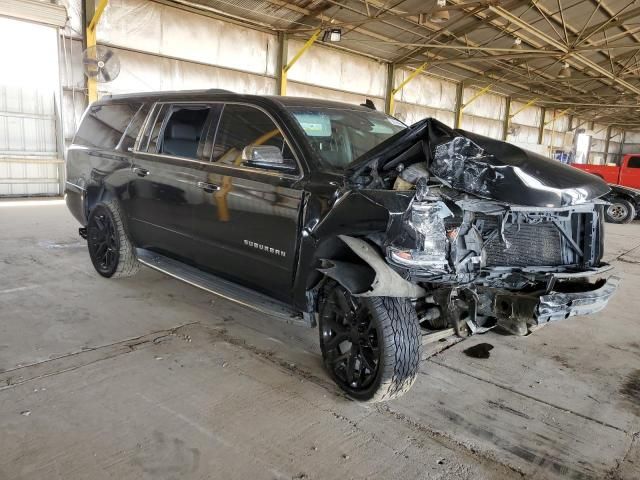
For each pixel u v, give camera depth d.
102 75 9.31
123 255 4.28
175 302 4.06
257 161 2.75
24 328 3.40
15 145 10.15
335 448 2.23
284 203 2.86
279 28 13.47
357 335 2.60
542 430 2.47
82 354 3.03
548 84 23.09
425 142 2.61
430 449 2.26
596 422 2.57
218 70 12.46
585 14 14.98
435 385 2.91
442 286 2.62
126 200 4.15
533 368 3.22
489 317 2.81
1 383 2.64
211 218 3.35
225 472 2.02
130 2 10.58
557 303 2.44
